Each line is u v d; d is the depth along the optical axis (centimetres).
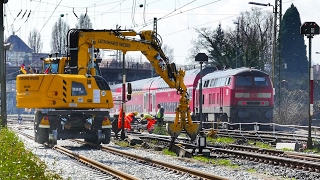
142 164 1919
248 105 3922
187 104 2408
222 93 4031
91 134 2631
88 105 2631
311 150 2533
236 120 3912
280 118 4703
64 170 1692
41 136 2641
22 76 2633
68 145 2802
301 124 5194
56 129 2586
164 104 4725
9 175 1070
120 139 3148
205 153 2227
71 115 2616
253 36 7075
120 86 5778
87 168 1773
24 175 1077
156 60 2583
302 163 1892
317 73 9481
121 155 2223
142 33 2620
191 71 4662
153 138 3181
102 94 2661
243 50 7100
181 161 2033
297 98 6231
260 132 3359
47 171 1258
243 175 1658
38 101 2595
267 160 2067
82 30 2616
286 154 2308
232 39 7381
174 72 2516
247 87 3922
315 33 2591
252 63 7031
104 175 1608
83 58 2616
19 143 1722
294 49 9388
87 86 2627
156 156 2200
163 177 1575
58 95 2591
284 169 1848
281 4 4612
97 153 2309
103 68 8544
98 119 2628
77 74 2650
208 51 7606
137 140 2841
